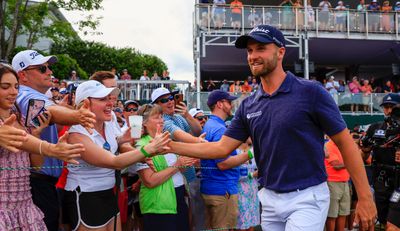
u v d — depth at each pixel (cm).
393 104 500
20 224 256
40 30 2088
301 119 255
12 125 245
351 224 676
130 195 467
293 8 1795
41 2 1856
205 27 1723
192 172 457
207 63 2247
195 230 459
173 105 485
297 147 257
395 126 496
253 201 500
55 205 318
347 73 2519
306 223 253
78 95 316
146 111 407
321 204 262
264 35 259
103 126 330
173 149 300
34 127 264
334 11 1833
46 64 332
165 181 377
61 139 243
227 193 427
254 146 283
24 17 1884
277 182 265
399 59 2120
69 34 2147
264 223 281
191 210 462
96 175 312
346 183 596
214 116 451
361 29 1850
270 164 267
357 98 1554
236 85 1758
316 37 1820
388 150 496
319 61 2373
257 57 263
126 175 441
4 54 1578
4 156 251
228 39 1728
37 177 307
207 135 433
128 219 476
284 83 263
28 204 267
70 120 266
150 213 376
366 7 1973
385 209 505
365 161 571
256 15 1753
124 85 1441
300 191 259
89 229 308
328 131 257
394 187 484
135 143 382
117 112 585
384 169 502
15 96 256
